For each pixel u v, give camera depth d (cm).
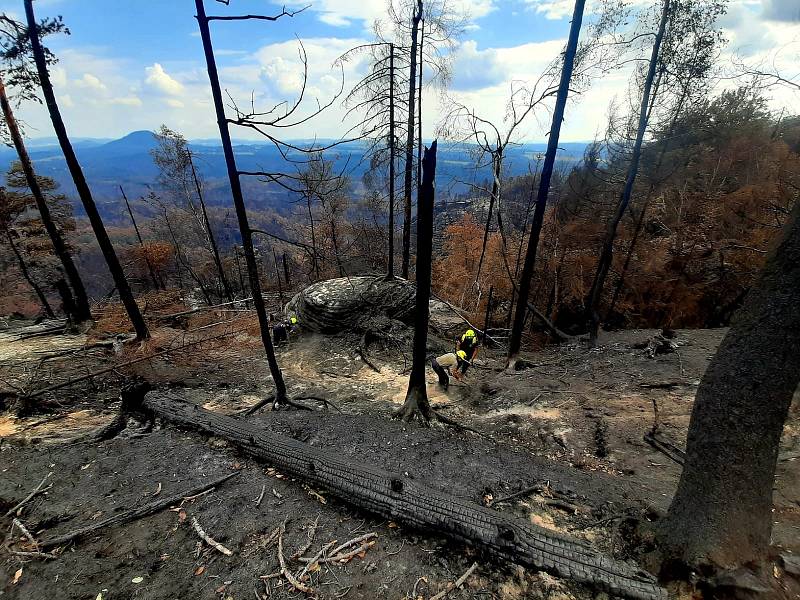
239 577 314
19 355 941
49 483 445
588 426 607
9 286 2080
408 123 1145
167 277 2834
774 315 221
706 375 257
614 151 1108
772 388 228
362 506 382
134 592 303
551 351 1157
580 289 1436
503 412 711
